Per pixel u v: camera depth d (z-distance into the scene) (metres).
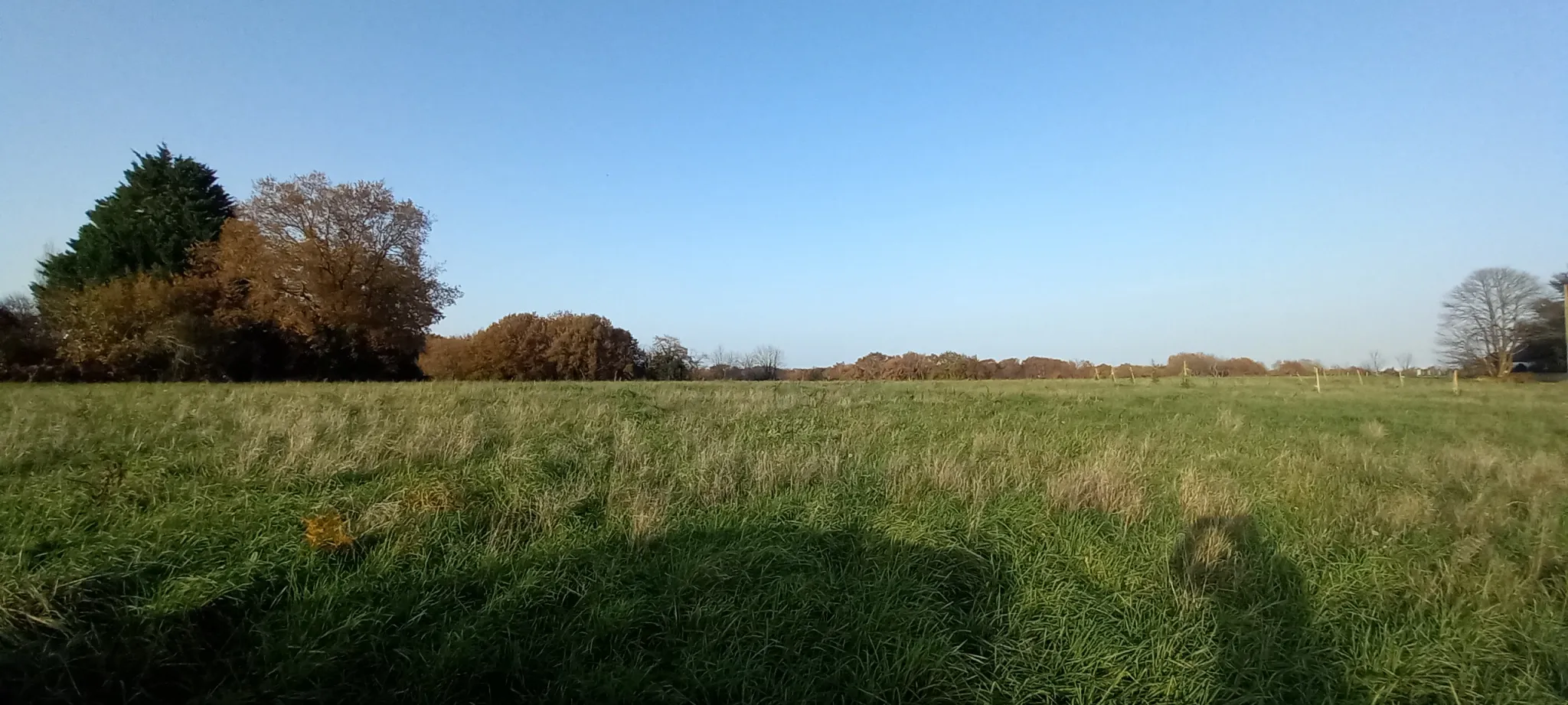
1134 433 12.62
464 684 4.11
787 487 7.50
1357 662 4.74
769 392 18.42
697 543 5.75
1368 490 8.41
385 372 36.94
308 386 19.73
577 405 13.55
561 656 4.38
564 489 6.69
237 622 4.41
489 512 6.07
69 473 6.62
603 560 5.31
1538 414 18.69
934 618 4.85
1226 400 21.69
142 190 39.84
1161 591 5.39
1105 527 6.67
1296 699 4.42
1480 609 5.32
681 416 12.28
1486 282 51.47
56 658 3.82
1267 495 8.05
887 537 5.93
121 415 10.28
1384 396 25.81
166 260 37.72
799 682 4.27
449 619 4.61
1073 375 55.19
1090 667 4.55
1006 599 5.20
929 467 8.12
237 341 29.42
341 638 4.27
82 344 25.80
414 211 40.59
